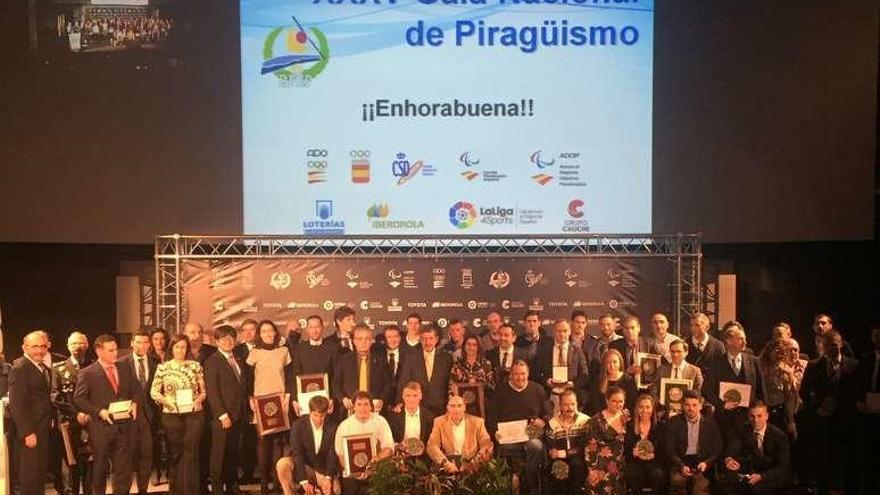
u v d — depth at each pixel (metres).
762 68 10.84
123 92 10.62
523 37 10.81
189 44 10.65
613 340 9.58
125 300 10.80
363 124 10.78
